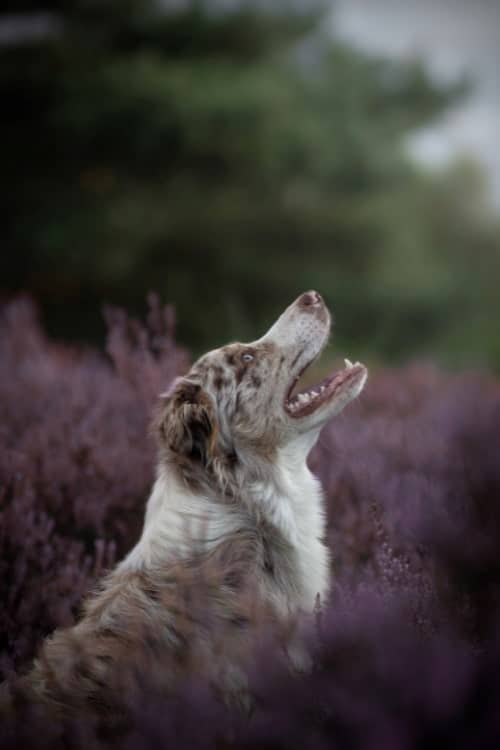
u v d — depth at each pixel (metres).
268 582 5.32
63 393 9.40
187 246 31.20
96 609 4.94
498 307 37.44
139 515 7.18
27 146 31.36
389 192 34.66
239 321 30.19
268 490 5.59
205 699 3.56
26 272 30.72
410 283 33.91
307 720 3.40
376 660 3.44
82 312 30.69
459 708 3.15
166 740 3.40
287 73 33.38
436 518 5.46
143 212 30.69
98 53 31.84
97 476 7.27
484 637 4.22
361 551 6.41
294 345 5.95
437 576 4.95
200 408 5.41
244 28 32.47
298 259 32.94
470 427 8.85
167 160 31.25
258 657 3.65
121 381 9.10
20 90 30.72
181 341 30.25
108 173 31.95
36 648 5.51
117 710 3.90
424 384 12.23
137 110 28.98
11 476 7.25
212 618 4.36
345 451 7.64
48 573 6.05
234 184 31.91
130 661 4.10
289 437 5.81
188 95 28.97
